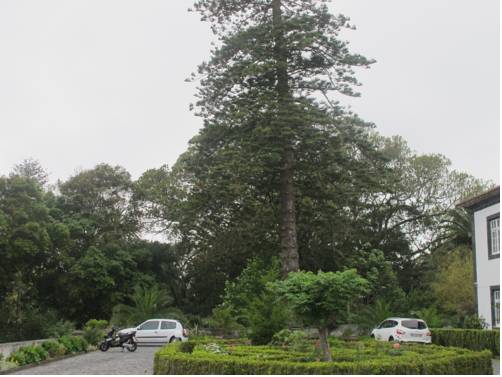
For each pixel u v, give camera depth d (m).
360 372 12.72
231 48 31.16
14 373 18.77
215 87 31.39
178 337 31.48
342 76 31.23
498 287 28.03
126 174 53.16
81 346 27.72
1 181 35.66
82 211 50.94
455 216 45.91
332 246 42.69
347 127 30.91
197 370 13.79
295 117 28.92
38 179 52.38
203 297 52.84
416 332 26.89
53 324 33.41
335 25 31.69
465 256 42.16
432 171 52.16
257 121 30.14
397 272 51.00
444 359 13.79
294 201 32.44
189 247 52.06
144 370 18.84
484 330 24.89
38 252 37.25
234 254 44.62
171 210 49.91
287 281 14.95
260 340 20.94
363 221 46.88
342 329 34.81
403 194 51.50
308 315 14.71
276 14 32.22
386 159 31.86
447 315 37.78
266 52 30.56
